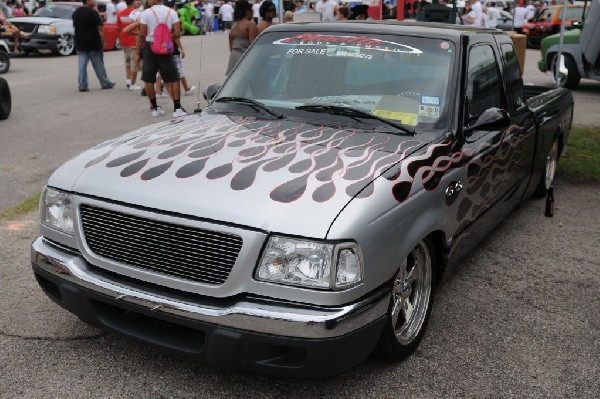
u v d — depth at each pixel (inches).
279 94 167.9
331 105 156.7
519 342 151.4
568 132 276.7
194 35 1290.6
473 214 163.0
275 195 116.5
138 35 412.5
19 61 764.0
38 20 805.2
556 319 163.6
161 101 486.0
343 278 110.7
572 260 203.6
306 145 138.3
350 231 111.2
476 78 169.0
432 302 148.7
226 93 176.4
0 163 302.5
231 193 117.8
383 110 154.3
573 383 134.7
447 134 150.4
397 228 122.0
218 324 112.2
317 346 109.3
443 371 137.8
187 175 124.7
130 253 122.6
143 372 134.7
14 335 148.3
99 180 128.8
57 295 134.7
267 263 111.0
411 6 505.4
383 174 126.0
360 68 163.5
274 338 109.9
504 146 179.6
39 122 403.5
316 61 168.4
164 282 118.8
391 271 121.2
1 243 203.9
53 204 134.0
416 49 163.8
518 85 205.6
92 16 524.1
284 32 181.3
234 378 133.3
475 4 678.5
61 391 127.6
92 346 144.3
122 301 120.8
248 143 139.6
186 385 130.6
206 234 114.2
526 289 181.5
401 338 138.7
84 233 128.8
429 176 134.6
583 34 546.6
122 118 418.3
